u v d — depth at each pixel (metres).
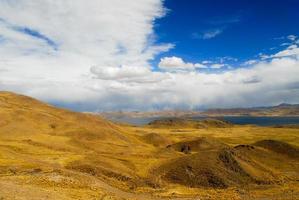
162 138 166.12
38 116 150.88
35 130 133.50
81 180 68.31
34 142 113.88
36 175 67.38
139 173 85.31
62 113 175.62
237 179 83.81
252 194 73.56
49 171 71.75
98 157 94.75
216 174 83.25
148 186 77.19
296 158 113.25
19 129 130.12
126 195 65.81
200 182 81.75
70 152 106.12
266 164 105.31
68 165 83.44
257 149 113.81
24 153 97.38
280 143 119.75
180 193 72.31
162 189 75.38
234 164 88.75
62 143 117.44
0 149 97.75
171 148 127.75
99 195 57.16
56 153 100.88
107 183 74.25
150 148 133.50
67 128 142.00
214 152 92.50
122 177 79.75
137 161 97.31
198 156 90.31
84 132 137.50
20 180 62.06
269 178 87.38
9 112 147.88
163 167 89.19
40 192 50.78
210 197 69.25
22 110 154.38
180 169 85.88
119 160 96.19
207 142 135.12
